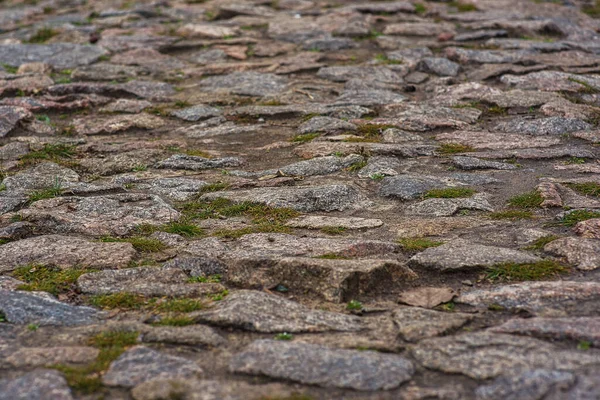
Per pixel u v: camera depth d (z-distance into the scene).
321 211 6.45
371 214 6.32
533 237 5.50
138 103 10.42
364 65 11.91
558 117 8.89
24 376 3.73
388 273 4.88
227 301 4.55
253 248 5.46
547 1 16.47
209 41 13.72
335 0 17.11
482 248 5.25
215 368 3.85
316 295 4.70
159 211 6.40
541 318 4.23
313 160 7.71
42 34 14.39
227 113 9.92
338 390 3.60
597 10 16.14
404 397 3.53
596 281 4.75
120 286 4.90
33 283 4.95
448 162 7.61
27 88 10.88
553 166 7.38
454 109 9.59
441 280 4.94
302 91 10.66
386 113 9.65
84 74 11.77
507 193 6.64
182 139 8.96
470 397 3.50
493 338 3.98
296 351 3.90
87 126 9.48
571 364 3.66
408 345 4.02
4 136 9.02
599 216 5.84
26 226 5.97
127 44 13.61
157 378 3.72
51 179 7.40
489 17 14.89
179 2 17.36
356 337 4.12
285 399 3.49
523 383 3.53
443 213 6.18
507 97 9.84
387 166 7.46
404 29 14.03
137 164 7.91
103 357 3.94
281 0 17.00
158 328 4.25
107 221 6.15
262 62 12.29
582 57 12.09
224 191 6.91
